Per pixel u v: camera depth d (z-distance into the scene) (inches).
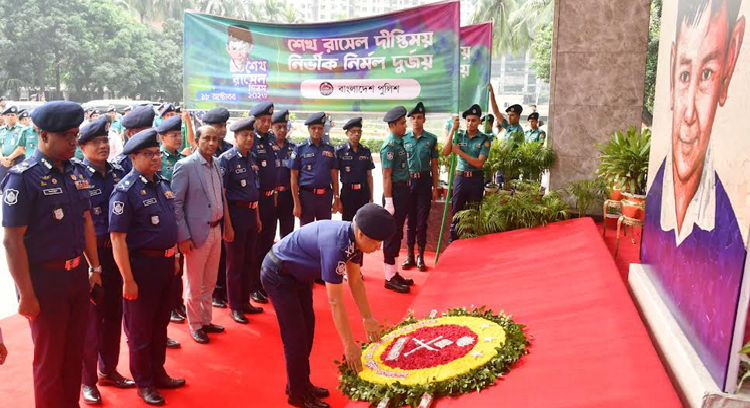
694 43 118.6
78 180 136.9
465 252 228.7
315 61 279.3
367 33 269.9
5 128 438.3
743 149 88.7
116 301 163.8
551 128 268.5
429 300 177.6
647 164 195.0
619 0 251.1
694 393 96.7
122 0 1876.2
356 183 270.4
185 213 187.5
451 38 259.6
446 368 118.0
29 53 1457.9
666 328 118.3
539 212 250.4
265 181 235.5
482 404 106.3
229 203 209.2
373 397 114.7
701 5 115.0
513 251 215.5
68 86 1684.3
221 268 231.0
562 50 261.0
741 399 88.3
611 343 117.6
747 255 85.0
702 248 104.7
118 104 909.8
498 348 122.4
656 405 93.0
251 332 204.1
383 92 272.7
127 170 184.4
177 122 205.6
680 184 123.3
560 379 108.4
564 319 138.3
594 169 265.3
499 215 254.5
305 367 148.9
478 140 269.6
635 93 255.6
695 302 106.8
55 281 129.6
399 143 252.8
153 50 1721.2
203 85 296.2
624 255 208.4
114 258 156.7
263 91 288.4
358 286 133.7
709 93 106.9
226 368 175.9
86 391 155.0
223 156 209.0
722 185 96.8
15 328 205.5
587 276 164.4
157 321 160.1
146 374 156.8
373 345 138.5
